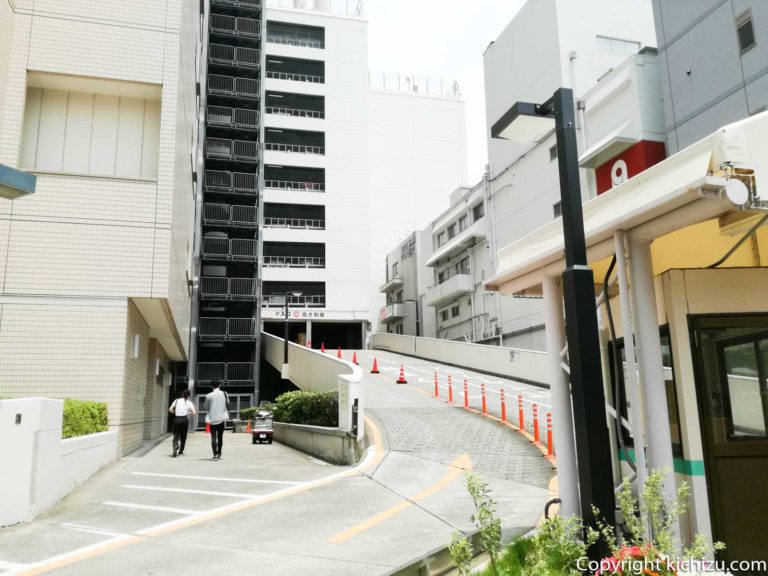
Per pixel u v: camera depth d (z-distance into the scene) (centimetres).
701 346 473
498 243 3828
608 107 2327
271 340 3656
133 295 1180
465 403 1908
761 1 1481
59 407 802
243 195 3962
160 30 1302
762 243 511
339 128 5322
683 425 462
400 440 1352
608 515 393
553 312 557
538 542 410
